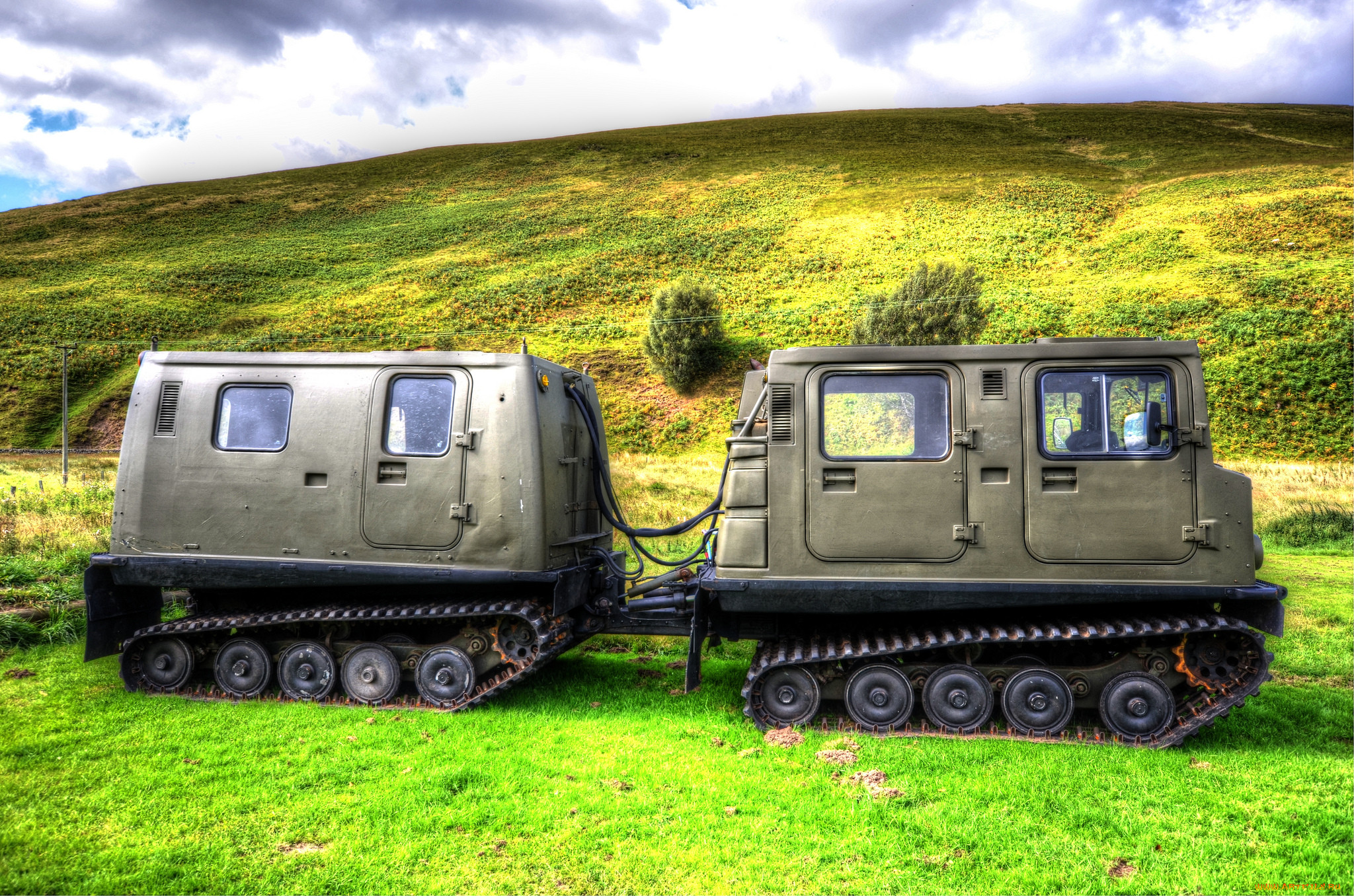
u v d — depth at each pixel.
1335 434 30.27
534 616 6.03
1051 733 5.54
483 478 6.19
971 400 5.66
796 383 5.86
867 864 3.88
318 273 66.25
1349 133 83.69
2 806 4.41
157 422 6.66
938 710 5.64
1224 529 5.39
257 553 6.40
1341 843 4.06
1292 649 8.01
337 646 6.47
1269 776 4.90
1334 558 14.33
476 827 4.22
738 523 5.84
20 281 64.00
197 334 51.56
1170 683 5.54
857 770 4.99
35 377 44.50
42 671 7.12
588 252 66.06
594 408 7.45
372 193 96.69
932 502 5.64
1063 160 79.94
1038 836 4.16
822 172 83.00
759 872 3.80
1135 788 4.70
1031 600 5.51
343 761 5.07
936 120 109.00
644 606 6.95
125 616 6.81
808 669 5.81
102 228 83.50
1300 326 37.09
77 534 11.22
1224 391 34.00
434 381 6.38
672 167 94.38
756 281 55.41
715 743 5.51
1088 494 5.50
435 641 6.57
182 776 4.80
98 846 3.98
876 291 49.78
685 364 42.53
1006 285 48.47
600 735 5.63
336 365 6.51
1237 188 59.69
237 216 88.06
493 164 105.00
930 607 5.62
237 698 6.45
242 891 3.61
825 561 5.71
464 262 65.88
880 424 5.76
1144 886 3.68
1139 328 39.91
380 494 6.29
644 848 4.00
